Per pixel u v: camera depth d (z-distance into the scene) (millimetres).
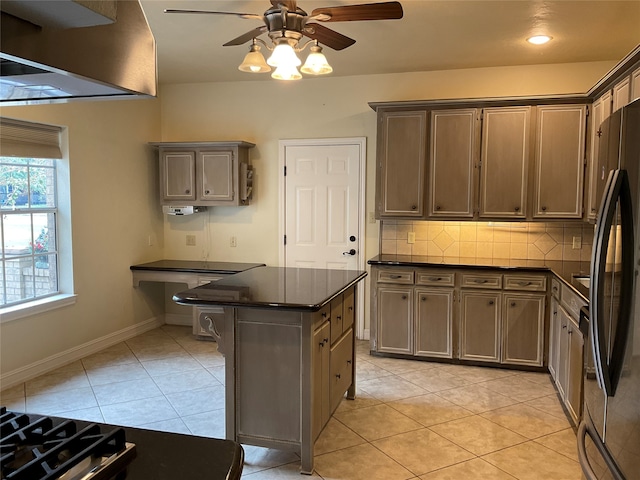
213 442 1224
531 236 4691
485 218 4426
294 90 5242
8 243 3934
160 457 1146
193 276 5016
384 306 4574
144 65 1172
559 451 2912
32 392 3732
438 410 3471
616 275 1626
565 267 4172
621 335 1583
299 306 2508
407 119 4516
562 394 3492
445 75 4824
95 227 4664
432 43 3973
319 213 5273
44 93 1198
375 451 2914
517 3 3145
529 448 2949
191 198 5273
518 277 4215
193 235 5664
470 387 3896
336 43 3023
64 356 4344
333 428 3199
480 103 4344
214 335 2814
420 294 4465
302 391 2660
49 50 938
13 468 1040
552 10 3252
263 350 2717
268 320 2691
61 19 912
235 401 2781
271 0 2596
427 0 3104
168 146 5273
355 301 3631
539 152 4281
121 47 1100
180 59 4477
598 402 1819
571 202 4250
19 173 4020
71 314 4402
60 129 4277
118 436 1156
